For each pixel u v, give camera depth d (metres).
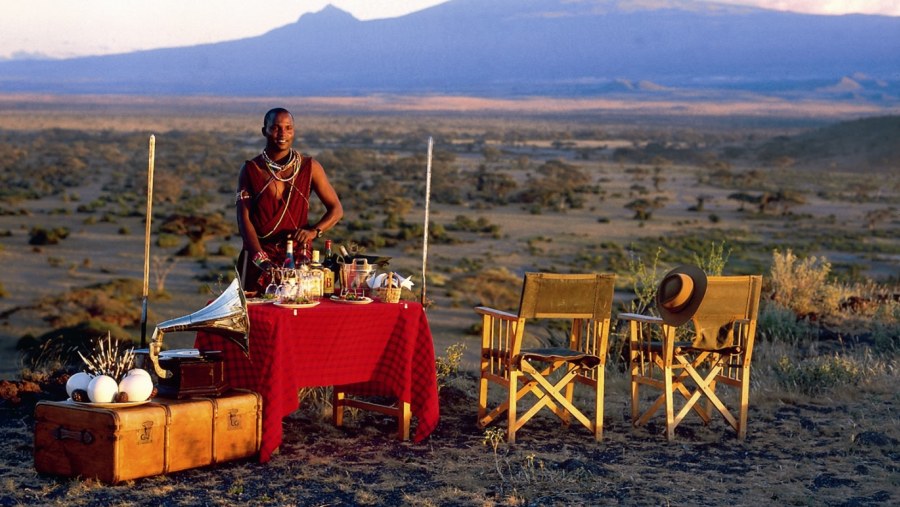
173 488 6.22
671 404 7.78
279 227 7.68
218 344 7.22
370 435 7.78
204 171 131.25
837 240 74.00
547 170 128.00
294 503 6.04
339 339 7.33
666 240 67.88
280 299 7.23
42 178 110.56
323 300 7.61
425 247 7.85
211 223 61.41
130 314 33.25
